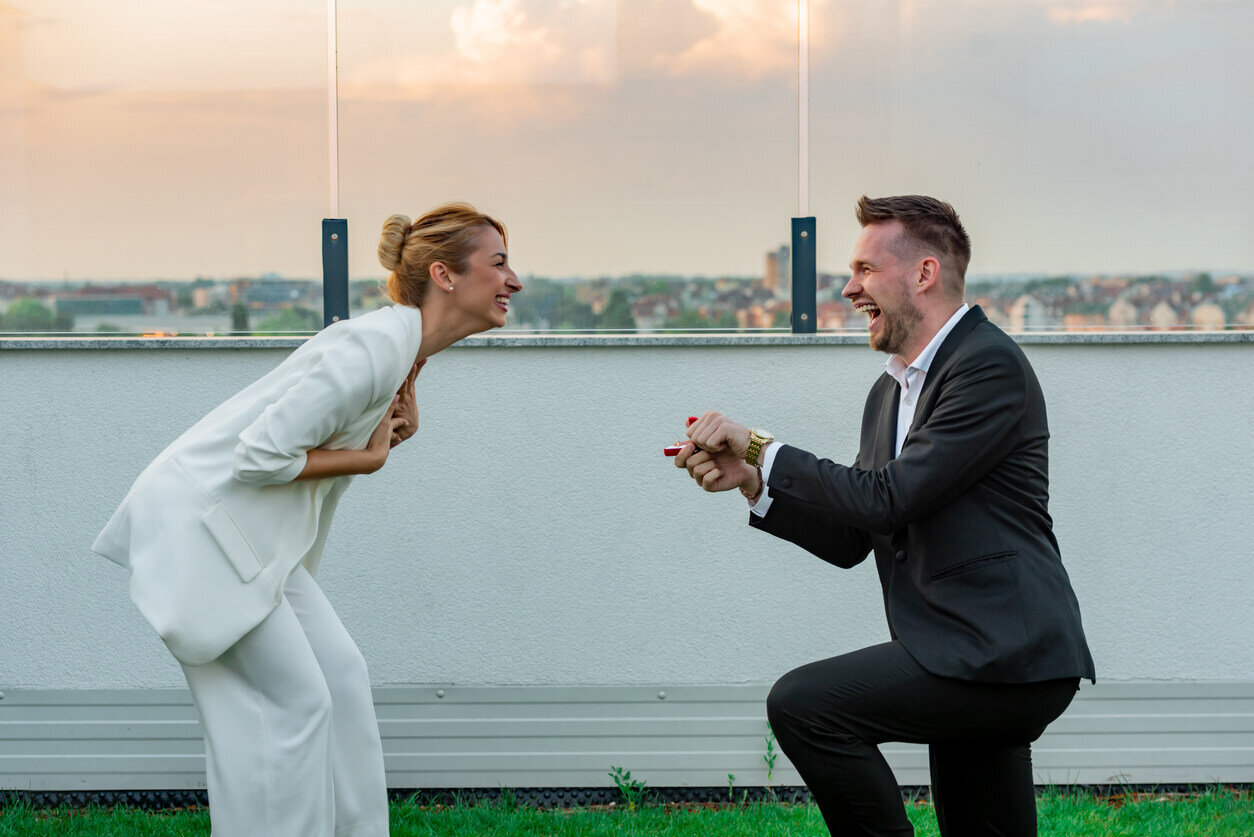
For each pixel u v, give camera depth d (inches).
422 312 108.7
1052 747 158.1
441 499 156.7
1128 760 157.4
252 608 100.7
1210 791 155.3
